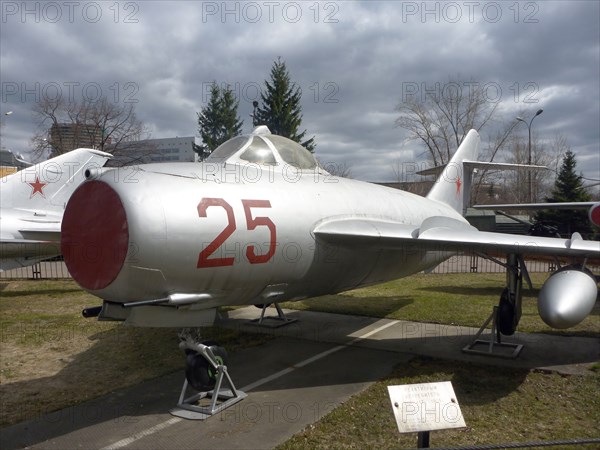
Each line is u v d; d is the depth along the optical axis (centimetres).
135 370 636
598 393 532
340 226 582
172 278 435
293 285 575
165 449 414
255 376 608
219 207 459
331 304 1100
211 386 512
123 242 408
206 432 447
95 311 489
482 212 3509
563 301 513
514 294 706
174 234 420
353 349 725
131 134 3697
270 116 3616
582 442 326
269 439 431
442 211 950
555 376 588
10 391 566
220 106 3856
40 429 458
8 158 3572
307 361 669
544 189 5028
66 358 698
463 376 593
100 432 450
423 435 343
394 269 770
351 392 546
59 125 3584
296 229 534
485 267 2050
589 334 800
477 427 450
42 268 2044
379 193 747
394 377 594
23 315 1022
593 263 1936
